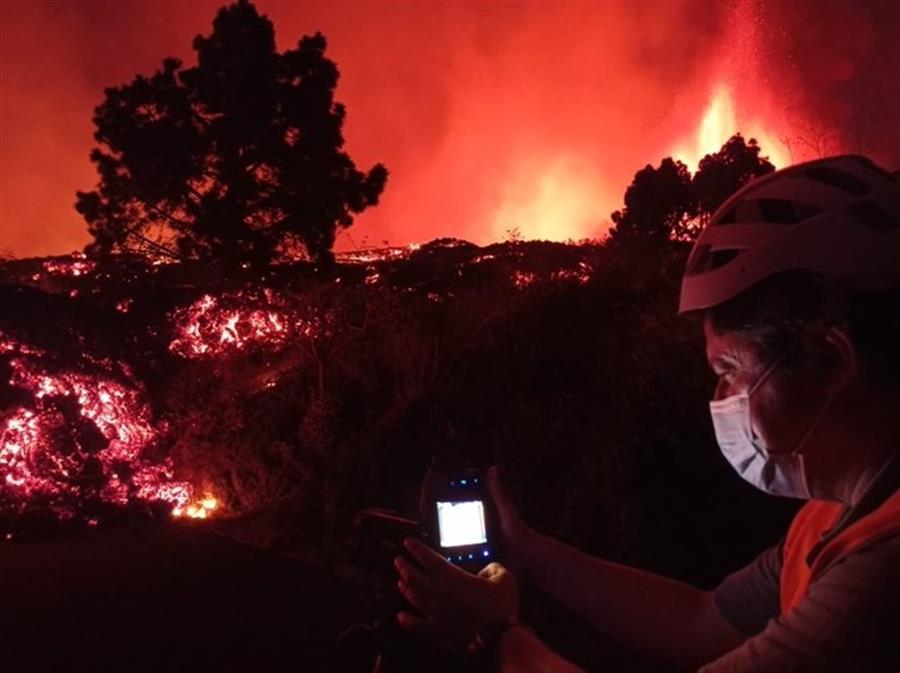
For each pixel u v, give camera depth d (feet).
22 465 26.27
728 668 3.62
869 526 3.54
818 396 3.84
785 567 4.78
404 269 48.32
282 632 17.81
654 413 19.60
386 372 30.01
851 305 3.71
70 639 17.58
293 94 57.31
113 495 26.61
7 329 27.61
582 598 5.79
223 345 32.14
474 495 5.90
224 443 28.27
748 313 3.87
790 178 3.97
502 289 33.22
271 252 54.44
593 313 30.96
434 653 5.74
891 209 3.78
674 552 17.44
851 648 3.33
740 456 4.15
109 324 30.22
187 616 18.79
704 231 4.19
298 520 24.64
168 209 55.88
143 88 56.13
